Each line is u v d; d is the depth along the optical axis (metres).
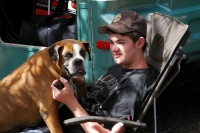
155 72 3.13
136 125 2.77
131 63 3.06
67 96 2.93
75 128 3.18
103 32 3.12
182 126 4.91
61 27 4.44
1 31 4.86
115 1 4.03
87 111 3.09
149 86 2.95
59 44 3.11
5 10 5.16
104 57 4.02
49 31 4.47
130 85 2.94
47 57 3.19
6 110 3.24
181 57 2.90
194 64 5.03
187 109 5.35
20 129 3.33
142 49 3.08
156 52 3.28
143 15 4.21
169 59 2.93
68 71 3.06
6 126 3.28
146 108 2.92
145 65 3.09
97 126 2.77
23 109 3.22
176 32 3.12
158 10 4.34
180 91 5.84
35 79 3.18
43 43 4.53
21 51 4.53
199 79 5.71
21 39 4.70
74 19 4.50
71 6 4.97
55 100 3.16
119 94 2.95
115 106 2.93
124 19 3.02
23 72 3.27
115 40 3.01
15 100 3.22
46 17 4.65
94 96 3.14
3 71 4.71
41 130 3.23
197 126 4.90
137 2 4.21
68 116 3.34
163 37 3.25
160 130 4.83
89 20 4.05
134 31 2.98
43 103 3.16
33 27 4.60
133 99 2.89
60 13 4.78
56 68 3.14
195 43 4.52
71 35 4.35
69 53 3.05
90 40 4.07
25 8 5.37
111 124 2.81
